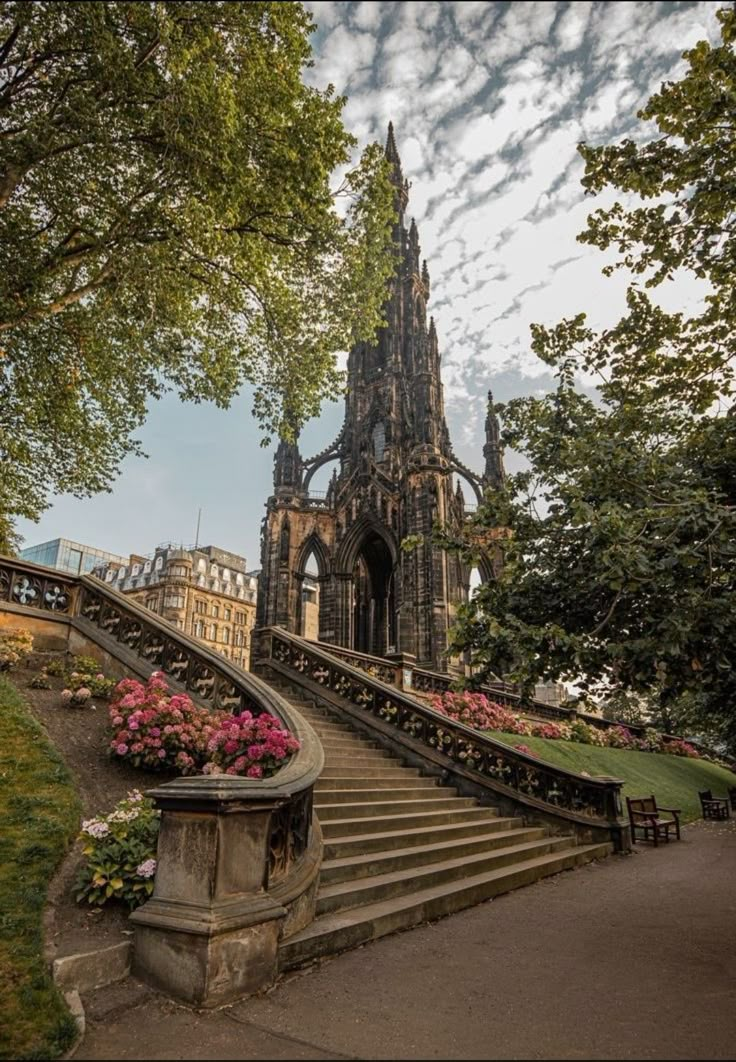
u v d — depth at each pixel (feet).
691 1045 12.55
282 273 56.85
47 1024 12.06
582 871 35.04
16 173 40.11
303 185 45.44
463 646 25.93
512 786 40.93
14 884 16.88
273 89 40.91
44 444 64.90
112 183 44.19
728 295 29.48
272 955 15.53
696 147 24.68
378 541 168.66
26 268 42.75
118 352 60.70
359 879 23.30
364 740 44.55
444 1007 14.38
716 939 20.76
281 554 153.58
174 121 38.04
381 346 183.83
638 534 21.20
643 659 20.83
